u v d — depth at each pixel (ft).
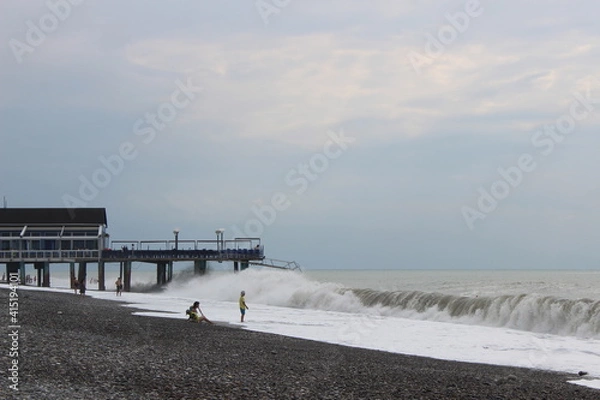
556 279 463.83
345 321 131.85
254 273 229.04
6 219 274.57
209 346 81.51
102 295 218.79
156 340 83.66
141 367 59.57
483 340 102.68
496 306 128.57
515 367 77.25
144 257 263.08
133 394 48.52
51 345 68.13
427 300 147.43
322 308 170.19
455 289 275.80
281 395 52.24
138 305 163.22
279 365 68.44
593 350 92.22
